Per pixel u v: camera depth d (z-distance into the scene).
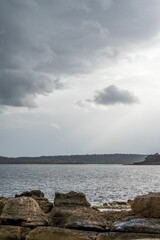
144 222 19.36
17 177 142.12
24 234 20.02
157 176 161.25
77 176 156.38
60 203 23.58
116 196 64.00
